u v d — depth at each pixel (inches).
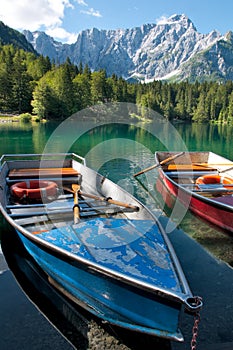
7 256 208.5
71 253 142.3
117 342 138.7
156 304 125.8
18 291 171.6
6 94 2175.2
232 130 1754.4
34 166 351.3
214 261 212.4
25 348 134.1
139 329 134.5
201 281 187.2
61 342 137.5
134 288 127.8
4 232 243.6
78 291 155.6
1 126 1409.9
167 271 140.8
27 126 1423.5
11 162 342.6
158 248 162.2
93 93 1915.6
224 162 404.5
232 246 234.5
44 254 167.0
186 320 153.0
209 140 1127.6
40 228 202.2
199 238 248.4
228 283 185.0
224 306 163.0
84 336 141.5
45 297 167.5
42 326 146.5
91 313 154.5
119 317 141.5
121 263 145.6
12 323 148.1
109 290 138.6
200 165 410.9
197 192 292.0
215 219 259.0
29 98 2169.0
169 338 125.9
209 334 143.3
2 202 229.8
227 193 295.0
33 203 248.8
